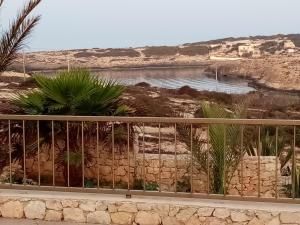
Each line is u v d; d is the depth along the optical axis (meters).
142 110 10.34
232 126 8.45
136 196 5.19
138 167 9.59
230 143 8.50
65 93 9.08
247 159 9.61
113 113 9.53
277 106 37.78
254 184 9.60
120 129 9.30
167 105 28.84
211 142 8.59
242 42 187.62
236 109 9.78
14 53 10.12
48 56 127.06
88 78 9.38
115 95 9.45
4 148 9.07
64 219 5.09
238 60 143.12
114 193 5.18
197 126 8.98
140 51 187.00
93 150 9.27
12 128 9.01
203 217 4.84
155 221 4.93
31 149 8.91
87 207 5.04
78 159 8.70
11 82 39.59
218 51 189.38
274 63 110.38
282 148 12.05
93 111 9.34
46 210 5.11
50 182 9.09
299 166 10.34
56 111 9.08
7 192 5.34
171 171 9.55
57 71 10.07
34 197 5.14
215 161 8.65
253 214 4.73
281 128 12.84
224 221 4.80
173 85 97.06
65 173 9.06
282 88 87.31
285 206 4.84
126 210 4.97
